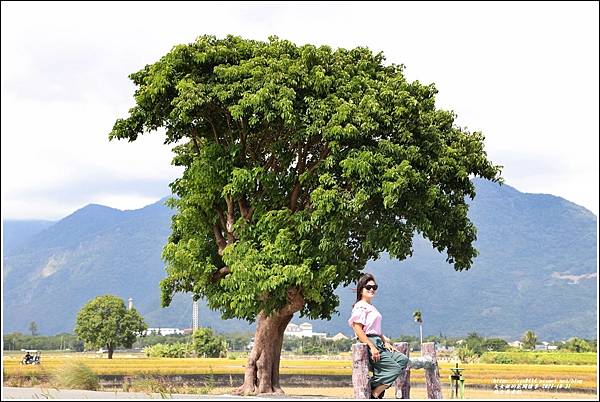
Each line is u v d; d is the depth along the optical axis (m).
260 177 22.84
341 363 61.81
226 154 23.39
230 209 24.05
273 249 22.14
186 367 54.03
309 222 21.98
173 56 23.09
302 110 22.14
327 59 23.20
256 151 24.47
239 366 56.47
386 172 21.42
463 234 24.94
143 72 24.25
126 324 131.38
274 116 21.59
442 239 25.20
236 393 24.17
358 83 22.70
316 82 22.09
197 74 23.23
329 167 22.06
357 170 21.30
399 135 22.47
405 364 15.76
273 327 24.20
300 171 23.77
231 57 23.23
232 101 22.36
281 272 21.70
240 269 21.98
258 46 23.86
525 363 71.38
